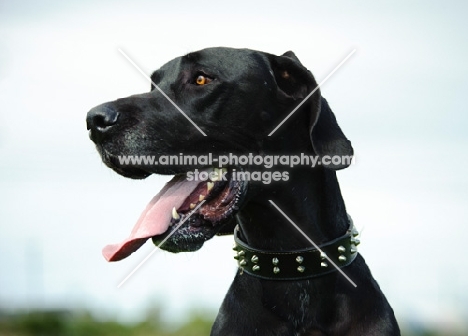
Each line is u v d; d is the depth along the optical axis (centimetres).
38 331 1361
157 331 1370
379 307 598
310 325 591
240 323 596
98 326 1379
